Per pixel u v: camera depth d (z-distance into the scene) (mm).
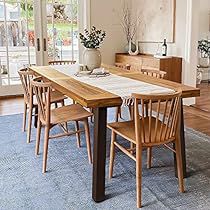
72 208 2191
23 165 2871
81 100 2236
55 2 5738
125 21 6234
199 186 2475
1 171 2746
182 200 2277
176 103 2197
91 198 2316
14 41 5609
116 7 6109
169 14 5172
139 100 2232
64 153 3145
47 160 2971
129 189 2438
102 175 2248
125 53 6188
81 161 2965
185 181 2555
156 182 2541
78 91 2432
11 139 3539
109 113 4645
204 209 2164
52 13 5766
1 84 5645
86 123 2904
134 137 2291
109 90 2479
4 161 2953
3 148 3271
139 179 2182
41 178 2627
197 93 2490
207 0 7316
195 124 4113
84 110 2998
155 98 2070
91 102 2137
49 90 2580
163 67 4934
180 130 2500
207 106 5094
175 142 2336
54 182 2561
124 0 6156
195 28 4887
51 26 5805
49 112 2645
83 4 5895
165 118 2406
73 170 2777
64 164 2895
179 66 5066
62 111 2969
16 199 2303
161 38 5441
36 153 3082
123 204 2232
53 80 2932
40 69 3662
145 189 2430
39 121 3010
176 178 2607
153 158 3002
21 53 5703
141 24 5949
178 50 5117
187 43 4922
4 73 5648
